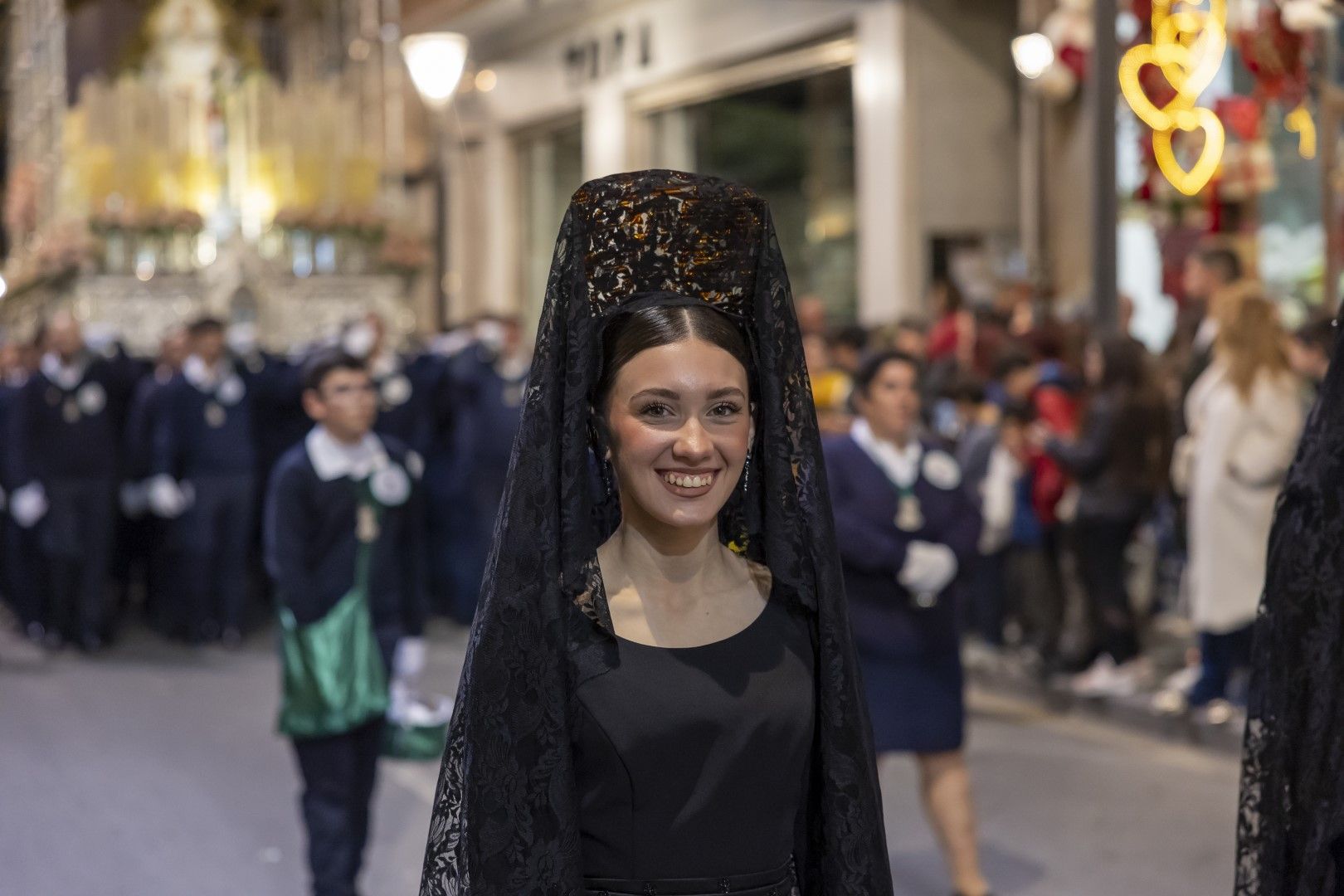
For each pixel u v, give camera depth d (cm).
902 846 595
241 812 649
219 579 1078
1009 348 855
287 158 1379
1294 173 988
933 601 507
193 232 1325
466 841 225
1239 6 819
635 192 232
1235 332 703
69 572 1051
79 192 1339
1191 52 706
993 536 845
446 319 2062
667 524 232
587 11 1877
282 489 480
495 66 2103
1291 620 281
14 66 1694
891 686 503
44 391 1039
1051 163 1335
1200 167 709
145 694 895
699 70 1708
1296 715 280
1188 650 864
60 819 640
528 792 220
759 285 237
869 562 499
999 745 742
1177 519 764
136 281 1298
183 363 1098
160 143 1355
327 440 489
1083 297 1174
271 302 1331
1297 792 279
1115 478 772
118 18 1822
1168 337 1080
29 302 1395
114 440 1088
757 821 226
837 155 1542
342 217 1352
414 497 514
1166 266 1048
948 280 1359
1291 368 706
